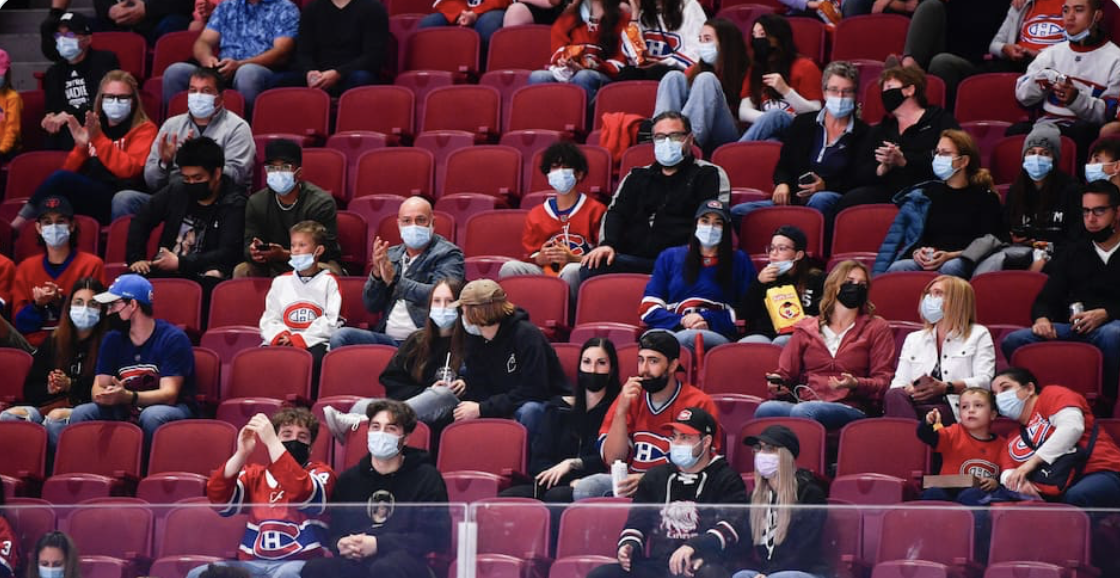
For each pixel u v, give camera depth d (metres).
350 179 39.47
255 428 26.72
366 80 42.00
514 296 33.50
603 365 29.23
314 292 34.03
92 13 49.66
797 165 36.34
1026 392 27.61
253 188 39.12
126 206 38.66
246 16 43.84
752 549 22.80
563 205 35.47
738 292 32.75
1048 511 22.30
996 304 31.98
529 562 22.86
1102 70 37.25
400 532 23.08
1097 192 31.11
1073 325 30.56
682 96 38.34
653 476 26.14
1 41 47.78
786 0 42.31
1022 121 37.03
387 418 26.50
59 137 42.22
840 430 28.58
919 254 33.00
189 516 23.59
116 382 31.56
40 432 31.53
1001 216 33.72
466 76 42.28
